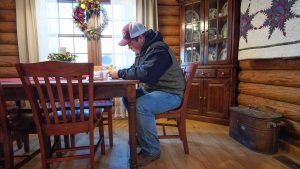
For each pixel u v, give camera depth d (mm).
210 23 2811
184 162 1689
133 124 1410
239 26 2533
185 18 3100
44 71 1146
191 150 1929
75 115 1406
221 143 2098
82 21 2889
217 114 2740
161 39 1743
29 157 1450
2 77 3041
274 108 2049
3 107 1258
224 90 2664
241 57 2451
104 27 3080
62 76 1173
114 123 2895
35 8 2895
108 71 1699
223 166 1619
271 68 2117
